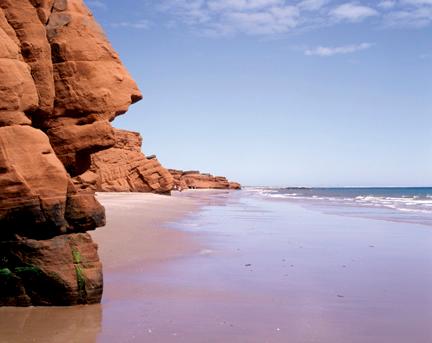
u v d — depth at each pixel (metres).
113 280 14.23
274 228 30.47
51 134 12.59
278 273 15.69
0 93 11.18
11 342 8.75
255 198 90.50
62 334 9.26
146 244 21.08
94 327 9.75
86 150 12.80
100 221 12.20
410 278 15.14
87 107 12.66
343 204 69.00
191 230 28.14
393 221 36.81
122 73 13.38
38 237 11.58
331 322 10.37
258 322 10.25
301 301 12.13
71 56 12.59
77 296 11.45
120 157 69.81
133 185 70.38
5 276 11.34
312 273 15.79
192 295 12.60
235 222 34.62
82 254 11.78
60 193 11.62
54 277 11.34
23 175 11.26
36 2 12.49
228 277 14.95
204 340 9.02
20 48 12.13
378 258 18.97
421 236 26.62
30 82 11.80
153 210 41.22
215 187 170.25
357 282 14.48
